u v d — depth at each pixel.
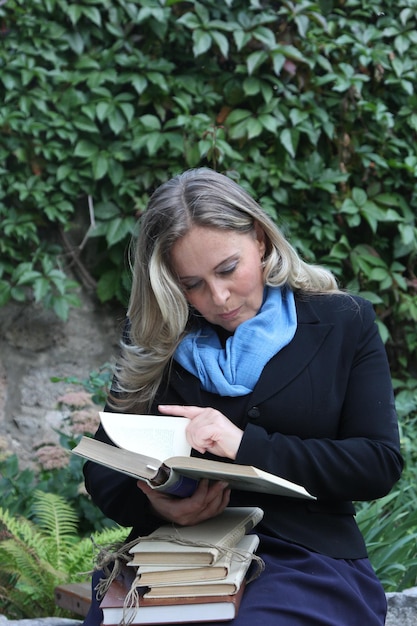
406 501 3.73
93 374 3.81
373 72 4.59
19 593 2.88
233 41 4.33
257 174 4.33
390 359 4.77
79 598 2.59
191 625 1.69
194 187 1.96
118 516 2.01
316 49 4.38
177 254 1.94
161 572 1.69
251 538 1.84
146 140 4.15
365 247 4.55
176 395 2.06
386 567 2.93
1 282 4.15
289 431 1.95
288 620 1.69
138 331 2.06
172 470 1.68
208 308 1.99
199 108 4.34
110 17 4.18
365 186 4.61
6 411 4.26
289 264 2.05
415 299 4.59
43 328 4.32
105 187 4.26
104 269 4.36
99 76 4.16
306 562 1.84
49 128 4.12
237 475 1.61
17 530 3.03
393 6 4.58
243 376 1.97
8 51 4.10
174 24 4.28
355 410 1.96
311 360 1.99
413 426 4.35
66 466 3.60
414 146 4.66
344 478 1.86
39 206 4.15
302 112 4.35
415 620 2.68
